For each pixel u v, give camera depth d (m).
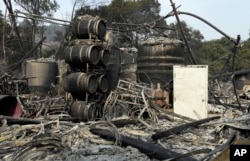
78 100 14.38
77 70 14.45
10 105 14.59
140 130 11.99
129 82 16.28
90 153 8.72
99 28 14.35
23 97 17.58
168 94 16.80
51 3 46.69
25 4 44.28
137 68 19.52
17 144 9.29
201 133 11.32
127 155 8.55
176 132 11.01
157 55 18.56
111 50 17.27
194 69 14.75
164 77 18.44
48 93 20.34
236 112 15.89
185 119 14.24
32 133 10.72
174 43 18.75
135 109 14.51
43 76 21.31
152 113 13.95
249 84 26.64
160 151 8.34
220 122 11.45
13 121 11.80
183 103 14.92
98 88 14.49
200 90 14.66
